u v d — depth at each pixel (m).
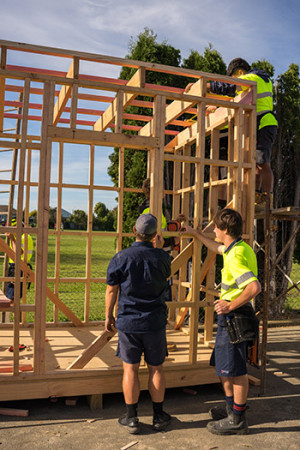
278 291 8.30
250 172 4.27
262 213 4.73
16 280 3.40
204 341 4.95
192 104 4.30
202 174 4.06
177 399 3.95
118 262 3.21
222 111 4.85
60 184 5.54
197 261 3.98
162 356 3.24
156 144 3.86
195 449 2.94
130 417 3.20
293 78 8.45
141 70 3.83
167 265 3.27
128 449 2.90
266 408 3.78
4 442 2.96
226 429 3.17
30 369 3.56
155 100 3.90
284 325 7.62
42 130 3.47
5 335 5.00
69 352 4.29
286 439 3.13
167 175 7.74
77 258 22.55
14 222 6.32
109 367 3.69
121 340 3.22
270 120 4.68
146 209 4.65
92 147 5.64
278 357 5.57
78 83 3.60
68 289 11.38
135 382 3.21
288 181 8.74
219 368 3.19
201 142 4.05
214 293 4.61
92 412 3.55
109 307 3.26
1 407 3.57
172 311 6.11
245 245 3.21
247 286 3.01
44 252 3.46
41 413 3.50
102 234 5.74
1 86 4.58
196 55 8.49
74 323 5.65
